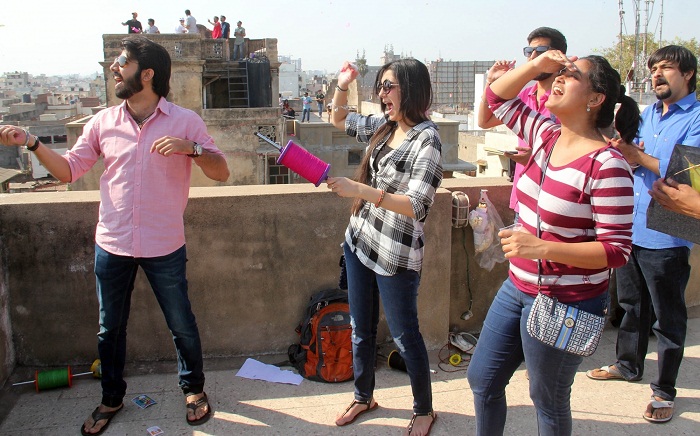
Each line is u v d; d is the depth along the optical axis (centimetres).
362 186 251
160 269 286
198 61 2123
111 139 282
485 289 402
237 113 2180
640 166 319
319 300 353
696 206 231
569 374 222
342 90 308
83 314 346
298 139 2738
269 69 2502
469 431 295
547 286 215
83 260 340
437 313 377
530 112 243
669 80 310
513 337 233
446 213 365
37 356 346
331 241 363
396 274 273
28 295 339
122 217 280
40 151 268
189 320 299
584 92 205
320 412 311
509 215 395
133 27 2156
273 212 353
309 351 344
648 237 311
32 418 302
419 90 262
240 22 2512
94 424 291
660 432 298
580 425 303
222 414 308
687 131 309
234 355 364
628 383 346
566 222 210
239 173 2227
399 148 266
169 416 305
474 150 3316
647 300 334
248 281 357
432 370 357
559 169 212
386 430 296
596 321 210
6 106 7531
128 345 353
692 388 339
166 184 282
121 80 272
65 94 12962
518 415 309
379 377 347
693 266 448
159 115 282
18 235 332
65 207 333
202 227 346
